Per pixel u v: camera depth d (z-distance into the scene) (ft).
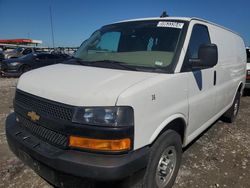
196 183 12.14
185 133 11.96
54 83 9.60
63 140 8.70
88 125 8.20
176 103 10.68
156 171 9.93
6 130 10.94
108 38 13.44
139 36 12.45
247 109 26.73
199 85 12.55
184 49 11.37
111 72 10.14
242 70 21.40
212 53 10.91
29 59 54.24
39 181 11.80
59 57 58.95
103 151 8.20
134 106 8.48
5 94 31.58
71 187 8.73
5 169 12.73
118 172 8.05
